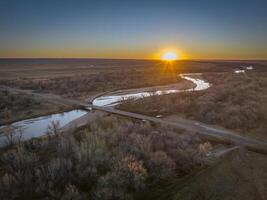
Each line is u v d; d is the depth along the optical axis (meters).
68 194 10.52
